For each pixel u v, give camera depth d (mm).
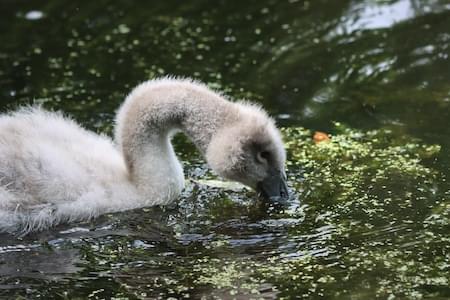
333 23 18141
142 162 12875
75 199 12438
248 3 19531
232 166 12422
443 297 10133
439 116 14656
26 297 10594
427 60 16391
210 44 17875
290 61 16969
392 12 18250
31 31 18750
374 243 11359
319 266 10938
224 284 10680
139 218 12523
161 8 19578
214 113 12578
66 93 16297
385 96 15492
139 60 17438
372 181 12969
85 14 19391
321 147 14078
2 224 12148
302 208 12414
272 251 11391
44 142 12703
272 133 12445
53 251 11727
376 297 10203
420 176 12969
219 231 12016
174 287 10672
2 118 13055
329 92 15805
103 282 10883
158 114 12711
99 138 13773
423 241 11328
